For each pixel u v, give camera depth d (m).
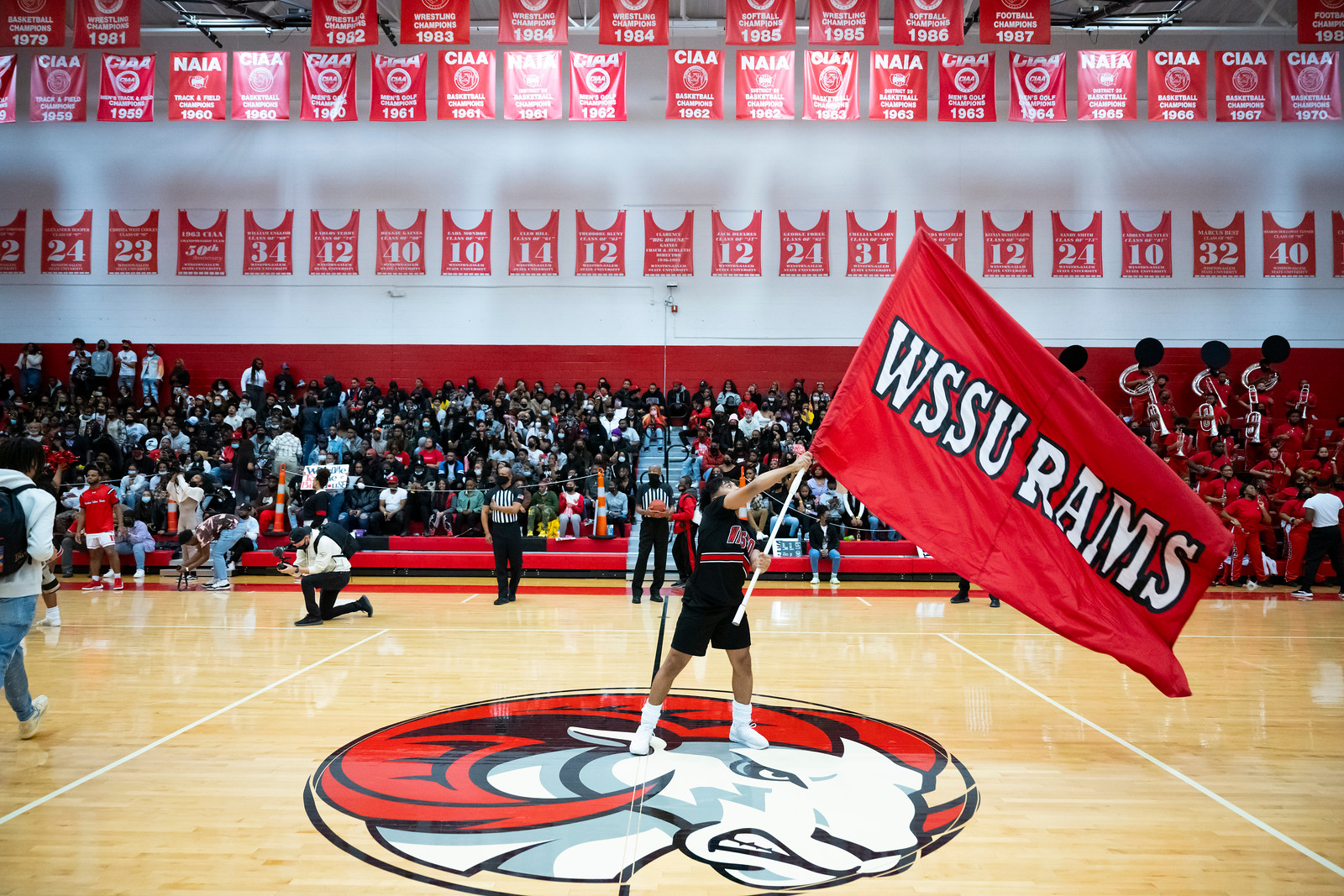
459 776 4.25
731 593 4.57
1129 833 3.65
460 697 5.88
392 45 19.59
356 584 13.02
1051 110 13.59
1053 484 4.79
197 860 3.29
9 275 20.17
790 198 20.20
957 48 19.55
